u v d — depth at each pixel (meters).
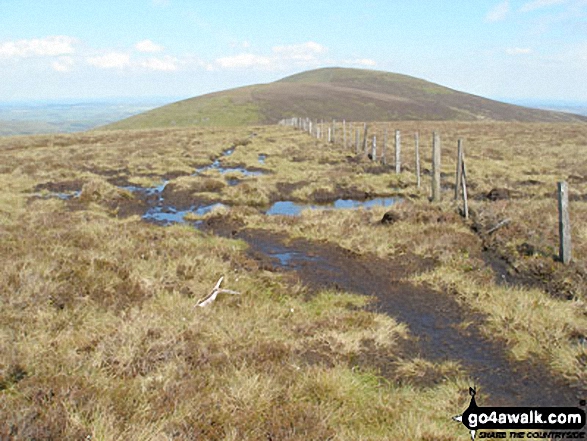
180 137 50.28
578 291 8.91
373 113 123.31
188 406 5.00
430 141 40.31
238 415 4.96
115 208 18.23
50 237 11.38
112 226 13.29
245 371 5.89
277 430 4.73
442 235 12.92
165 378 5.64
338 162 30.30
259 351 6.57
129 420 4.73
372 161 28.78
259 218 15.71
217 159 34.62
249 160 31.42
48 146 42.47
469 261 11.09
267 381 5.62
